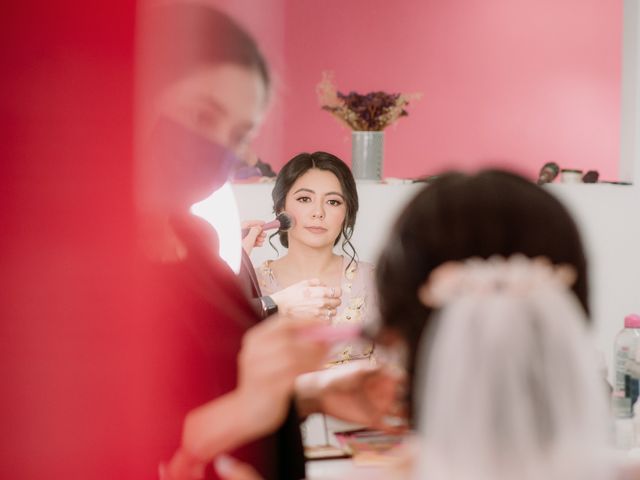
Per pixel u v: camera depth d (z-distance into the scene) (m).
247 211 2.54
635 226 2.74
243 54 1.24
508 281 0.98
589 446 0.99
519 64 5.40
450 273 0.99
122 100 1.20
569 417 0.98
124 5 1.18
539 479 0.97
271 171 2.67
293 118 4.90
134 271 1.23
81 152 1.20
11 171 1.18
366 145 2.68
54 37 1.17
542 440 0.97
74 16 1.17
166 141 1.22
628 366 2.16
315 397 1.31
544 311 0.99
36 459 1.22
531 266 0.99
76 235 1.21
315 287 1.84
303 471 1.32
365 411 1.28
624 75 2.90
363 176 2.68
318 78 4.97
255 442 1.18
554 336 0.98
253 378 1.13
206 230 1.34
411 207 1.03
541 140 5.47
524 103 5.43
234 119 1.26
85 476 1.23
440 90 5.32
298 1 4.92
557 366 0.98
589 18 5.44
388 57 5.14
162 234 1.25
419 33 5.21
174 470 1.18
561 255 1.00
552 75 5.44
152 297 1.25
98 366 1.23
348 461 1.40
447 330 0.99
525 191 1.01
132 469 1.23
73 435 1.23
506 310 0.98
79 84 1.18
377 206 2.61
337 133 4.91
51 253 1.20
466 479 0.98
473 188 1.01
